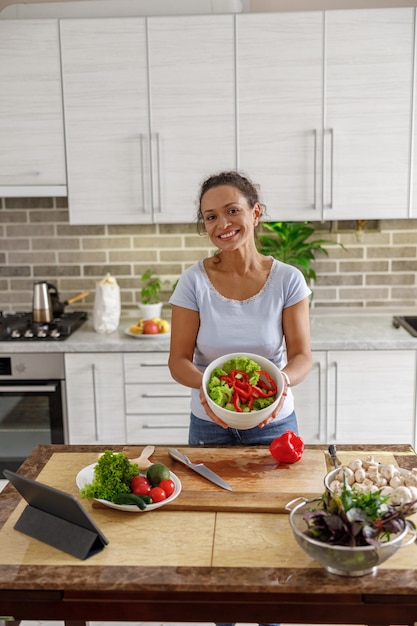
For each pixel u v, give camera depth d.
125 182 3.48
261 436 2.20
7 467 3.53
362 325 3.67
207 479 1.84
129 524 1.65
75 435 3.49
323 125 3.38
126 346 3.38
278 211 3.47
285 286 2.18
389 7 3.64
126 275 3.95
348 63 3.32
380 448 2.08
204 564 1.49
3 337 3.48
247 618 1.46
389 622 1.43
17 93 3.42
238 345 2.18
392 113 3.37
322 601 1.43
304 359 2.17
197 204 3.14
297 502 1.71
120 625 2.59
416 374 3.37
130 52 3.36
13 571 1.48
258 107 3.38
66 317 3.75
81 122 3.43
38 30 3.36
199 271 2.23
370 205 3.45
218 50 3.34
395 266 3.88
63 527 1.58
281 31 3.31
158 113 3.41
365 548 1.36
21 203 3.90
